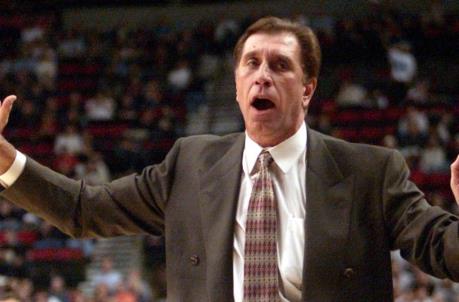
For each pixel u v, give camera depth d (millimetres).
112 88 24422
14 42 26625
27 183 3312
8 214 19188
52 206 3355
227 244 3146
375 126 22281
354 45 24750
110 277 16984
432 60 25203
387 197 3209
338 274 3094
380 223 3217
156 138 22141
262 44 3225
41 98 23719
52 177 3363
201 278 3180
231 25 26062
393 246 3244
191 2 27922
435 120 22375
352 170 3258
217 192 3252
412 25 25719
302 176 3248
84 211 3393
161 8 28047
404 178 3260
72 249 18312
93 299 15867
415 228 3121
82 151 21562
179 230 3279
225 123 23188
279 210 3182
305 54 3281
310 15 26859
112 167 20953
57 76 25328
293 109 3230
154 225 3484
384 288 3166
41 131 22391
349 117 22594
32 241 18625
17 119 22875
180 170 3383
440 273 3072
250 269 3107
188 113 23672
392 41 24641
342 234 3137
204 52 25625
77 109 23688
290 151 3252
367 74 24203
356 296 3111
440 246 3033
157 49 26188
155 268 18172
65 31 27125
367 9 26609
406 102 22891
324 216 3156
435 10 26297
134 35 26750
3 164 3279
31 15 28047
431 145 20641
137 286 16000
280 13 27141
